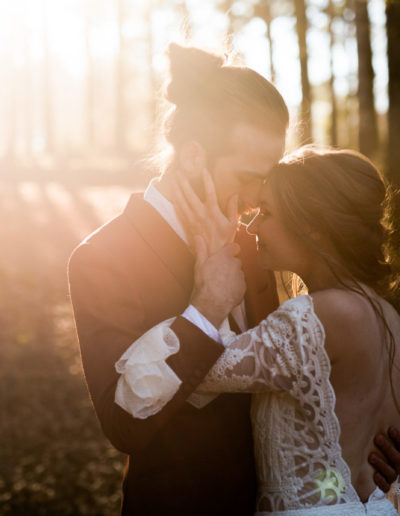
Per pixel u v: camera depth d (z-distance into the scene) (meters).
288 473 1.55
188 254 1.69
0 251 10.77
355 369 1.51
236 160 1.65
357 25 8.02
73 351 6.98
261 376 1.51
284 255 1.66
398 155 5.51
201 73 1.71
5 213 14.40
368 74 7.99
